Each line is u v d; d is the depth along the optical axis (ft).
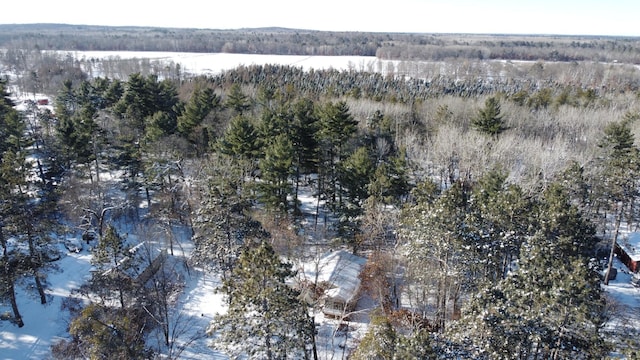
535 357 71.77
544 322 70.90
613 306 113.50
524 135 230.07
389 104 268.82
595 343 71.20
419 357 64.34
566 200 115.85
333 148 195.11
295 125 171.53
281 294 77.71
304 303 82.84
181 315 123.54
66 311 118.62
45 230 112.88
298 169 175.73
